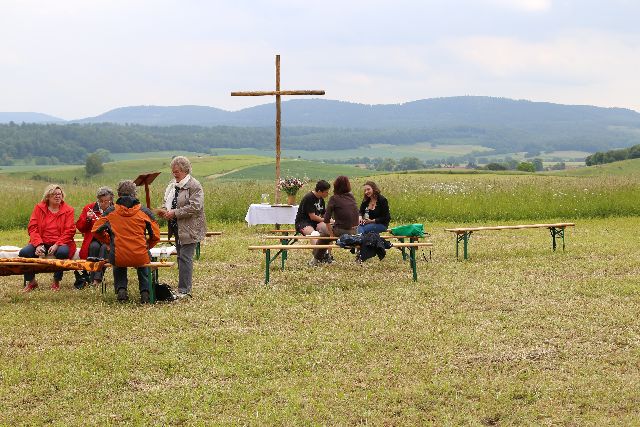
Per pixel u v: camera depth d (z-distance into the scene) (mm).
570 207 23625
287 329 9000
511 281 11945
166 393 6852
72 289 11508
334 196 13242
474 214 22875
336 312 9875
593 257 14531
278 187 17969
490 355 7938
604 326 9086
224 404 6629
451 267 13375
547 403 6590
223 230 19750
